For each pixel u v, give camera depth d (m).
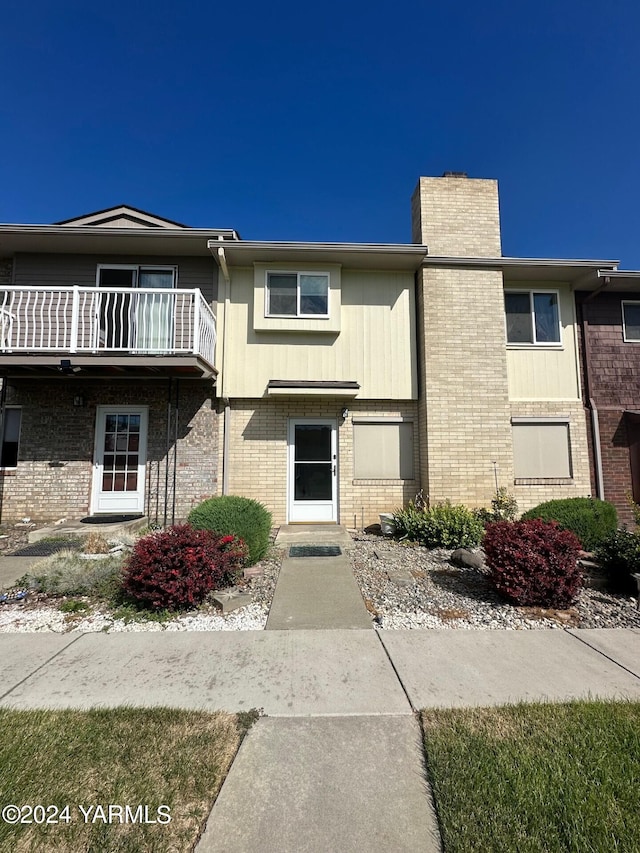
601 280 9.49
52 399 8.83
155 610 4.42
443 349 9.01
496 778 2.12
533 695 2.92
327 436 9.27
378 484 9.15
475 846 1.74
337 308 9.07
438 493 8.71
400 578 5.52
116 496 8.79
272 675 3.19
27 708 2.72
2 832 1.81
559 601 4.67
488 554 5.00
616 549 5.31
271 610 4.51
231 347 9.05
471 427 8.90
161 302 8.10
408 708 2.76
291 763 2.25
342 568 6.01
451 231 9.71
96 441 8.86
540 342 9.74
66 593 4.83
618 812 1.92
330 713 2.70
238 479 8.98
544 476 9.34
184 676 3.17
